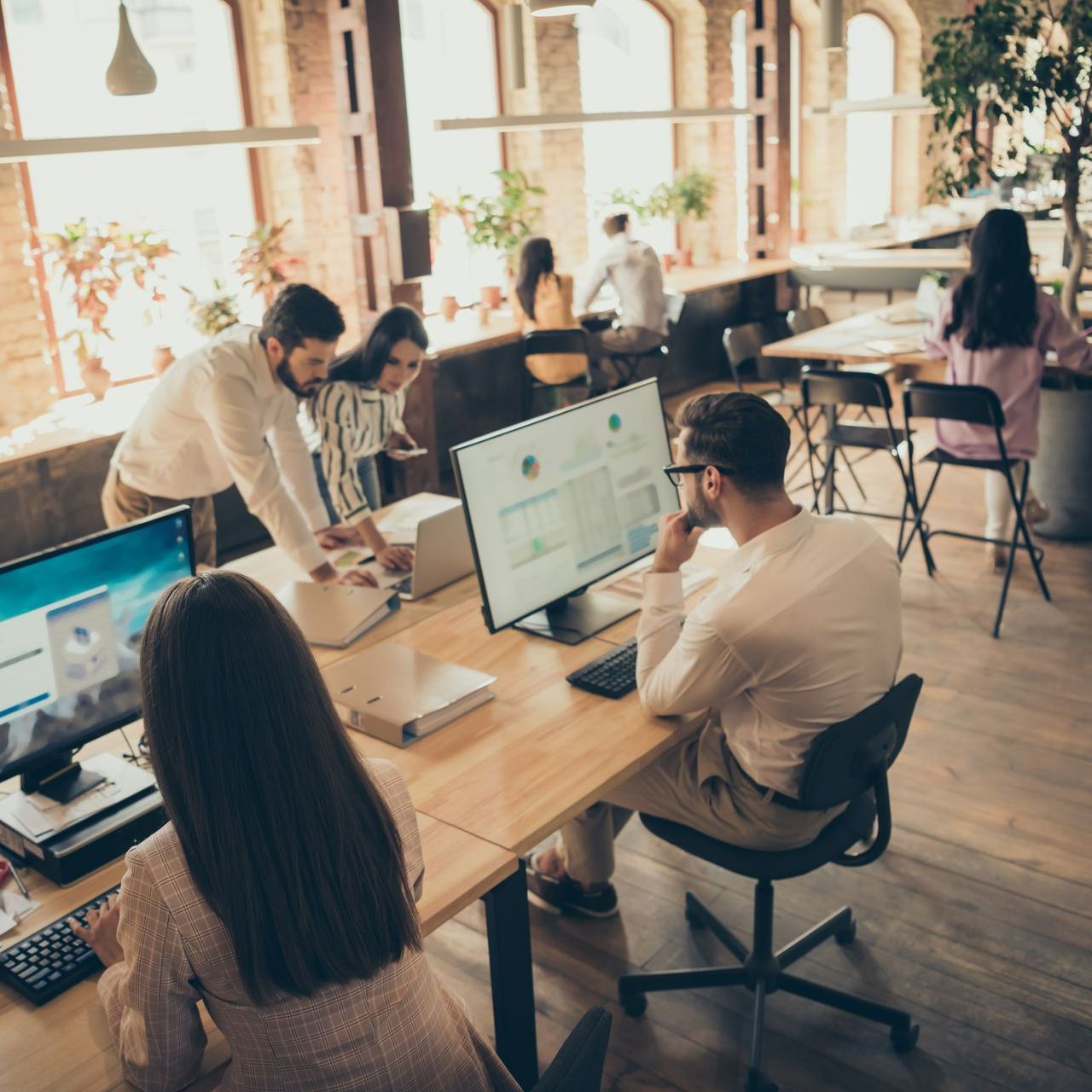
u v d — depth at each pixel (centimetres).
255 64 627
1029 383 416
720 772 217
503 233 711
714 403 201
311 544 292
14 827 183
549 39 772
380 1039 128
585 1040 114
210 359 297
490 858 181
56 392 545
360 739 222
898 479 586
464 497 234
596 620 264
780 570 194
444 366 637
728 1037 236
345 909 119
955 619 420
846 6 1029
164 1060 131
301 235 644
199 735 114
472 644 259
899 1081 223
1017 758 329
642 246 691
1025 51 471
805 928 265
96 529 485
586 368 650
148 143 468
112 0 568
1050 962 251
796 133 1027
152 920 122
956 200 980
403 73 543
